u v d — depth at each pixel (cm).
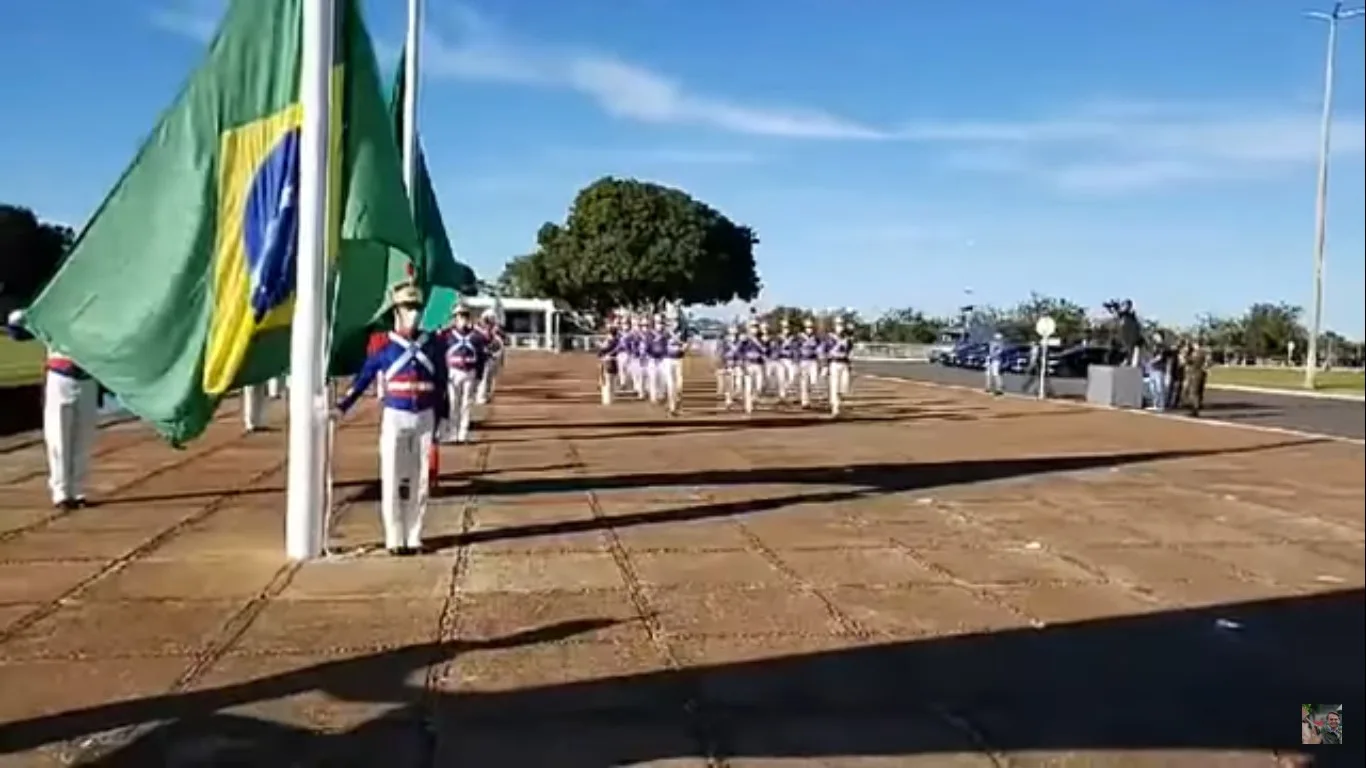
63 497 1162
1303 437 2302
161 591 811
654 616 769
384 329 1062
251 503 1202
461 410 1880
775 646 707
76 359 920
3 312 2359
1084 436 2253
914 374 5409
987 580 908
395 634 712
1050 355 5016
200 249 916
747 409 2772
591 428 2216
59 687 607
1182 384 3316
